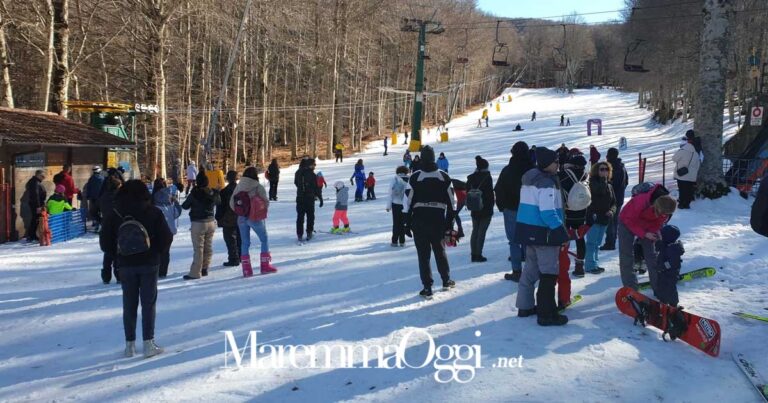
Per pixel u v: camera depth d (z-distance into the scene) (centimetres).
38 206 1344
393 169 3503
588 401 397
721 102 1327
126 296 537
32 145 1408
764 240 901
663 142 4169
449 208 692
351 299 684
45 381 485
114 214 535
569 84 12988
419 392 418
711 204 1288
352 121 5550
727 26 1316
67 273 974
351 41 5397
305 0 4662
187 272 934
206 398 423
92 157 1808
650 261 608
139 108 2469
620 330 534
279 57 4997
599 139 4866
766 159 1455
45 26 2342
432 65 7812
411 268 852
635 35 5819
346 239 1206
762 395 397
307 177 1189
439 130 6875
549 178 545
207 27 3788
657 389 414
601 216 739
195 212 866
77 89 3222
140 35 3169
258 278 847
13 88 3534
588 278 726
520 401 399
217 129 5384
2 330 641
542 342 505
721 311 577
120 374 491
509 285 709
